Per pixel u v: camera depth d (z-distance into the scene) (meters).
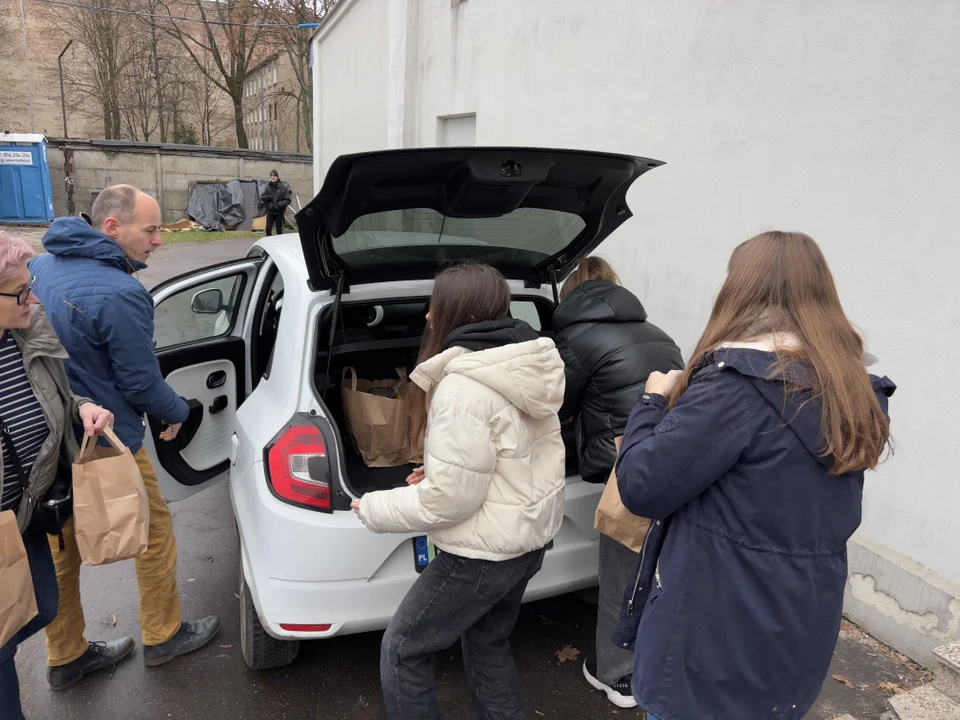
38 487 1.89
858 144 2.80
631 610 1.58
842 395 1.28
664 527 1.52
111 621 2.91
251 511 2.33
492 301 1.83
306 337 2.47
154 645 2.62
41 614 1.99
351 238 2.44
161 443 3.02
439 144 7.12
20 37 38.12
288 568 2.15
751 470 1.32
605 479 2.27
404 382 2.83
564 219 2.71
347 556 2.15
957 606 2.50
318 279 2.50
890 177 2.68
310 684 2.53
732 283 1.44
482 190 2.29
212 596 3.09
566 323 2.29
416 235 2.58
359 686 2.52
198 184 20.41
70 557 2.40
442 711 2.40
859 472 1.38
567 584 2.43
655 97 4.00
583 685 2.54
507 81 5.66
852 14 2.81
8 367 1.79
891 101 2.66
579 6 4.68
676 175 3.86
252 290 3.32
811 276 1.38
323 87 12.22
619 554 2.24
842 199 2.89
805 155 3.06
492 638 2.00
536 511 1.79
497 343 1.75
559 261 3.01
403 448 2.60
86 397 2.22
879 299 2.73
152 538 2.52
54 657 2.46
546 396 1.74
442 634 1.84
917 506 2.63
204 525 3.76
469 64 6.29
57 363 1.92
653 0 3.98
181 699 2.45
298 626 2.16
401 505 1.71
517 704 2.01
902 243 2.64
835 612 1.39
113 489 1.96
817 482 1.32
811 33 3.00
